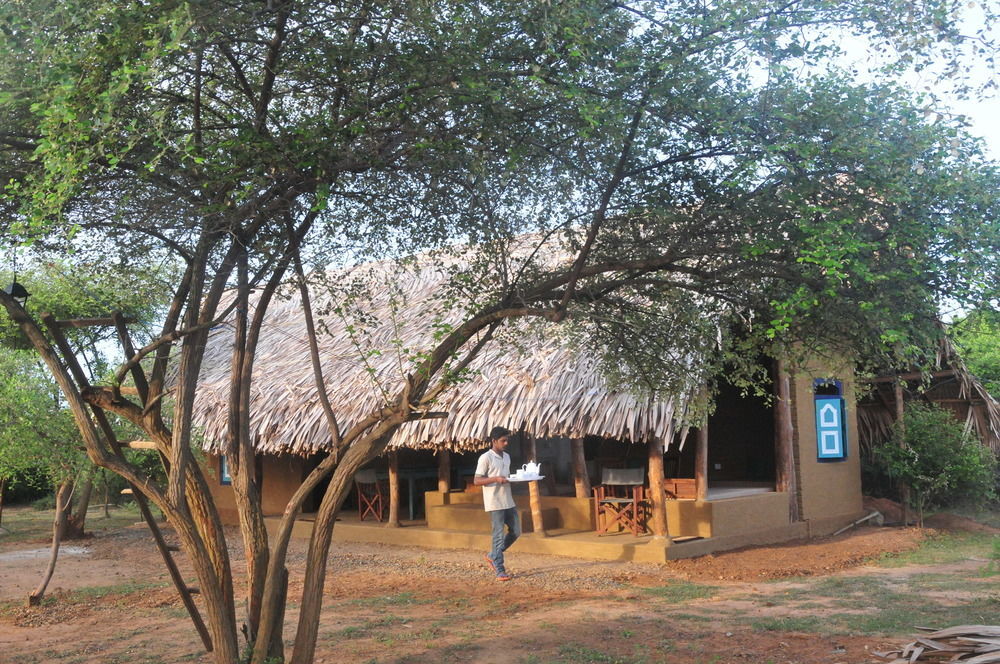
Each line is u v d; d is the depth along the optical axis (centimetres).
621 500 1114
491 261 588
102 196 544
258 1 477
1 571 1105
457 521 1268
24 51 441
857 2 461
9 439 880
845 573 939
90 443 496
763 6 461
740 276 519
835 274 419
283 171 506
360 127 488
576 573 968
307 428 1214
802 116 455
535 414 1009
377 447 527
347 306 623
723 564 991
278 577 514
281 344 1533
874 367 555
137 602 858
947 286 460
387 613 776
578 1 458
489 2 494
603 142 512
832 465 1277
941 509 1441
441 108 518
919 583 857
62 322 534
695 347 592
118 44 415
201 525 532
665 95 471
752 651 607
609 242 565
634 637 656
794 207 463
